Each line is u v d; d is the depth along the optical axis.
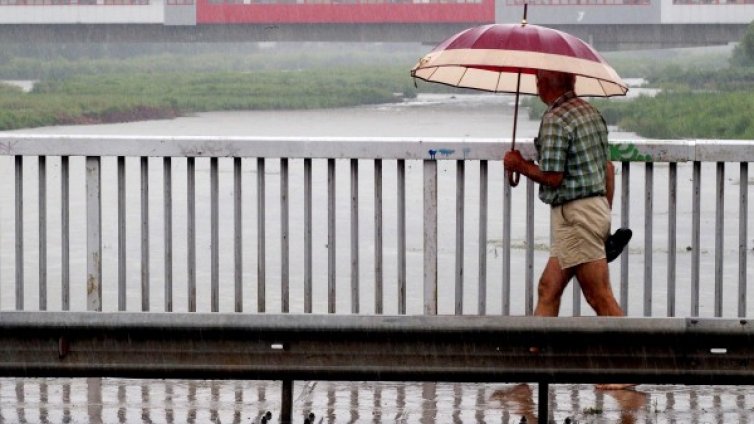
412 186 58.97
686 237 41.91
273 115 164.62
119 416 17.41
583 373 15.43
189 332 15.52
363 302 30.45
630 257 37.62
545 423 16.55
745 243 20.38
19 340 15.63
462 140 20.02
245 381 19.53
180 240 41.25
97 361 15.65
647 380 15.44
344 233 43.12
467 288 32.59
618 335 15.34
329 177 20.45
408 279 34.03
